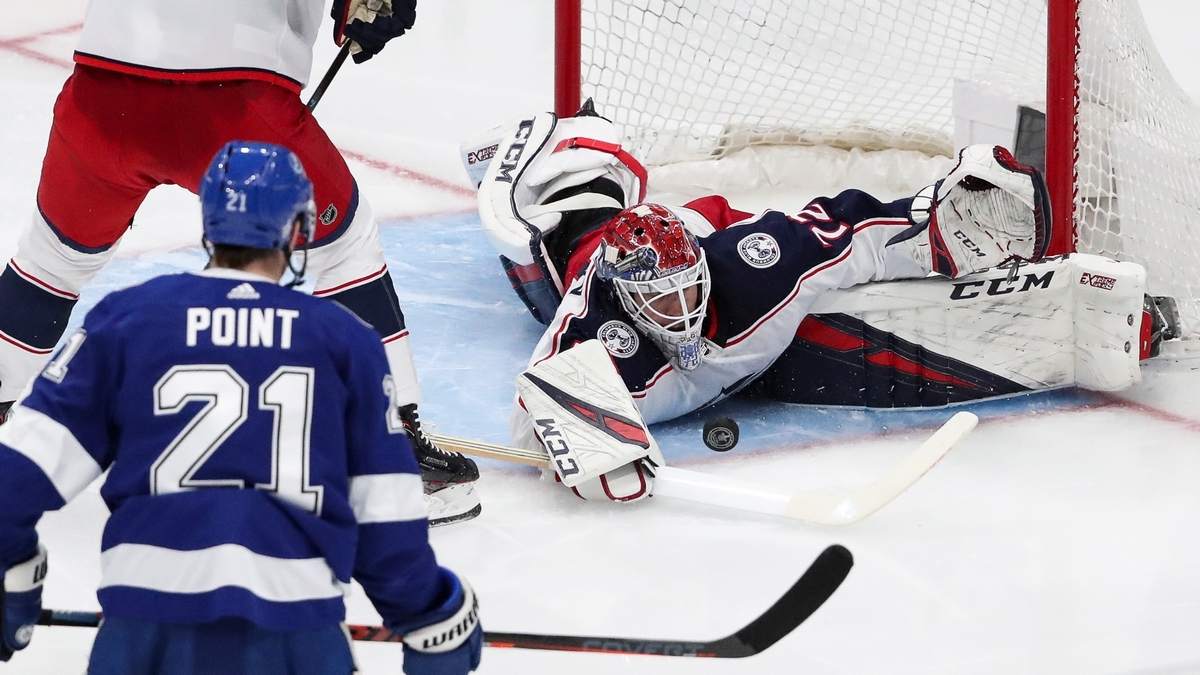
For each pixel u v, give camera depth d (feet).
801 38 76.43
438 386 53.01
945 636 37.19
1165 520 43.06
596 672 35.58
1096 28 53.47
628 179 57.93
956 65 70.03
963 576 40.14
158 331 25.12
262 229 26.14
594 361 45.98
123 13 39.99
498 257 64.23
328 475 25.26
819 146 69.77
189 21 39.73
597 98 69.10
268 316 25.38
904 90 70.33
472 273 62.75
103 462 25.66
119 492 25.08
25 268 44.04
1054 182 52.85
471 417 50.80
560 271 54.34
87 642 36.58
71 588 39.06
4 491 24.38
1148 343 51.13
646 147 69.46
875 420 50.75
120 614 24.75
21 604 26.86
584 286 47.98
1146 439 48.57
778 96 71.87
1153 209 56.54
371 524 25.62
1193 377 53.06
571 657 36.22
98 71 40.55
